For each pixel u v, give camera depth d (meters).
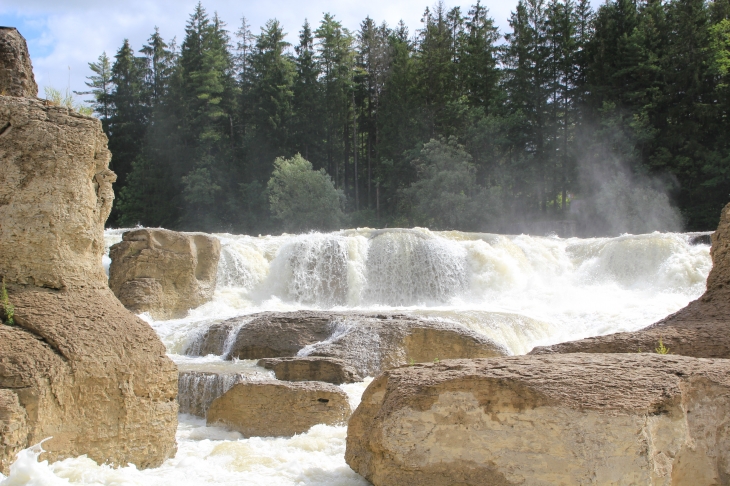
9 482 5.77
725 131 51.66
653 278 27.30
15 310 6.90
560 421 5.65
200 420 11.91
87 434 6.75
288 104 68.69
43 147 7.34
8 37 9.60
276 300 27.25
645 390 5.70
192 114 68.94
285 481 7.14
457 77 65.94
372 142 73.00
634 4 57.00
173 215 67.50
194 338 17.48
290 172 57.00
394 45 70.06
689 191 51.28
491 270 28.27
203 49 70.81
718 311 9.84
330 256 28.36
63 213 7.36
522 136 58.91
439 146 57.16
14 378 6.32
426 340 15.21
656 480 5.45
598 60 55.19
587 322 20.81
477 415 5.99
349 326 15.50
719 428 5.98
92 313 7.21
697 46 52.62
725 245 10.38
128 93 73.19
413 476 6.10
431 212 55.09
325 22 71.19
